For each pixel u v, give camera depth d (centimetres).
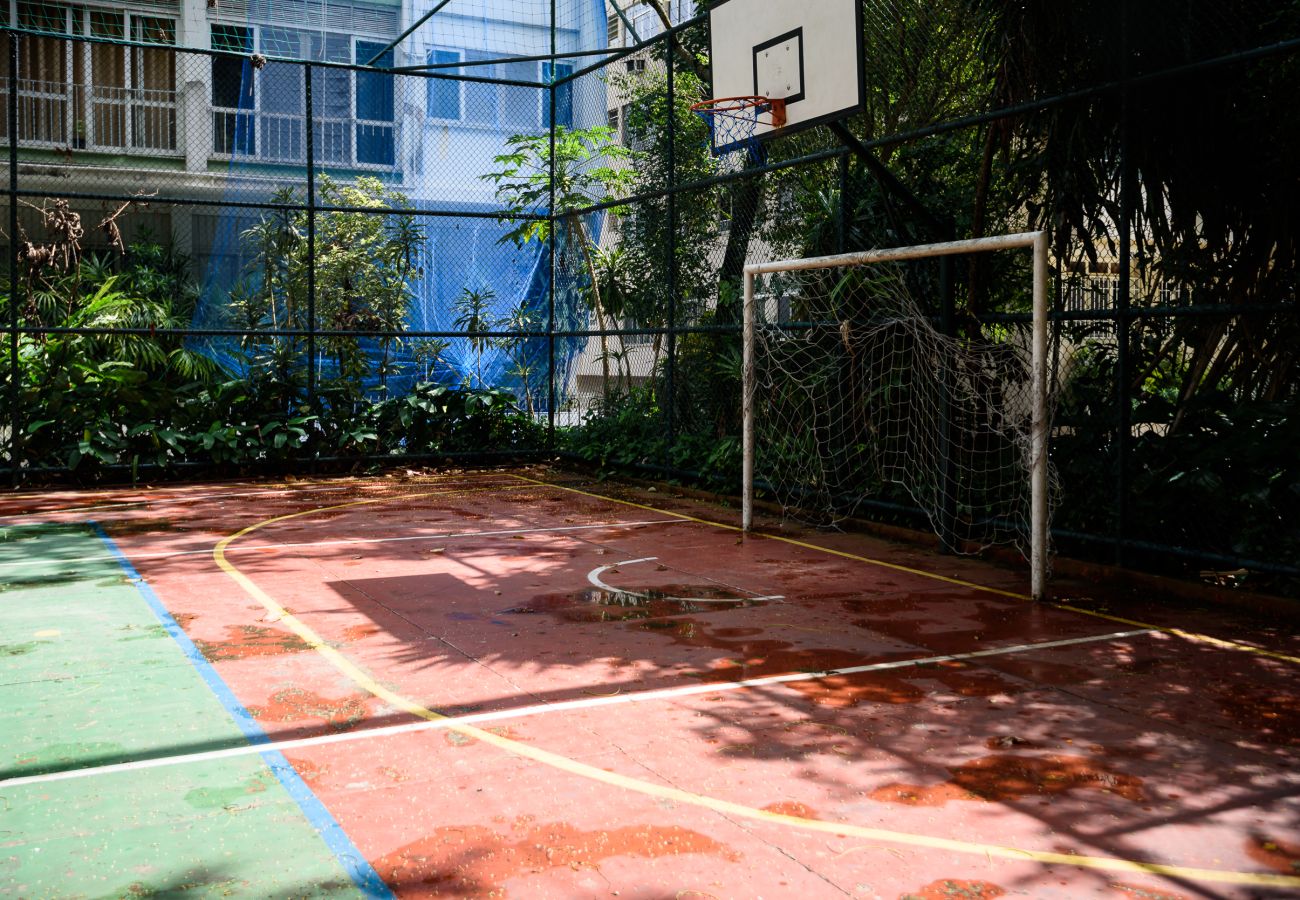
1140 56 702
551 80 1297
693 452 1098
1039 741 403
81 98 1761
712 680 475
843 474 920
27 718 421
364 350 1329
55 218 1270
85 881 289
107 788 353
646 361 1205
